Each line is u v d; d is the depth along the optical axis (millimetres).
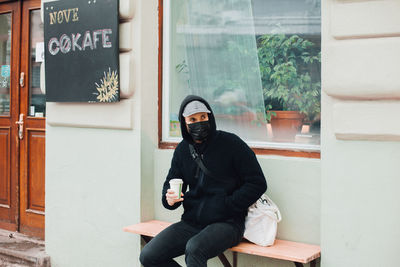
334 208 3250
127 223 4262
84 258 4574
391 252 3086
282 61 3848
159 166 4250
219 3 4121
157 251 3359
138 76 4145
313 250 3326
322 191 3289
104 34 4172
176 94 4328
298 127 3781
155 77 4293
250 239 3410
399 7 2949
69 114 4535
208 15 4176
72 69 4410
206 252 3141
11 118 5602
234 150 3350
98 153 4418
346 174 3201
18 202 5523
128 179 4230
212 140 3406
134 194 4199
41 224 5340
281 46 3850
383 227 3104
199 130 3334
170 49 4340
